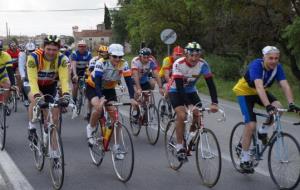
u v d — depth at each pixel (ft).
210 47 110.11
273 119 17.61
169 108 28.17
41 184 18.06
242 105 18.71
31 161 21.80
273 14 79.82
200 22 107.04
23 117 35.94
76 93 36.17
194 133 18.86
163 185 18.03
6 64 27.32
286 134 16.80
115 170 19.22
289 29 63.21
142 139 27.58
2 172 19.80
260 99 18.44
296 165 16.37
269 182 18.26
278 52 17.56
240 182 18.30
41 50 19.20
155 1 112.78
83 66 37.32
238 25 87.56
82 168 20.71
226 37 95.45
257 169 20.17
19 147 24.97
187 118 19.12
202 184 18.12
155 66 29.73
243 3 77.10
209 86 19.31
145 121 26.86
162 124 28.78
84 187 17.78
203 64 19.58
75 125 32.48
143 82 30.07
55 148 17.52
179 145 19.48
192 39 116.98
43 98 18.71
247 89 18.61
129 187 17.78
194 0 82.33
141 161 21.95
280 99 50.62
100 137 20.58
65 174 19.70
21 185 17.85
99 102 19.72
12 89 25.30
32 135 20.27
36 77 19.16
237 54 98.27
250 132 18.45
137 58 29.04
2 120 24.61
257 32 84.74
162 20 116.06
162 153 23.71
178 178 19.02
